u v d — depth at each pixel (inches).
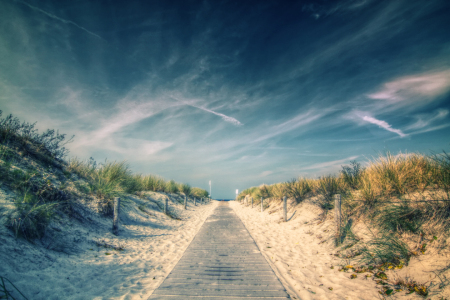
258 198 653.3
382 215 189.5
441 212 153.5
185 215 503.5
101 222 257.4
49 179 240.1
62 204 223.6
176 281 152.5
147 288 146.0
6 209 160.4
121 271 171.2
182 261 192.4
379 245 163.9
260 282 151.6
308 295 136.5
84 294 131.5
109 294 134.6
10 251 135.9
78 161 330.6
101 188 294.2
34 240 162.1
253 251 221.0
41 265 143.8
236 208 737.6
